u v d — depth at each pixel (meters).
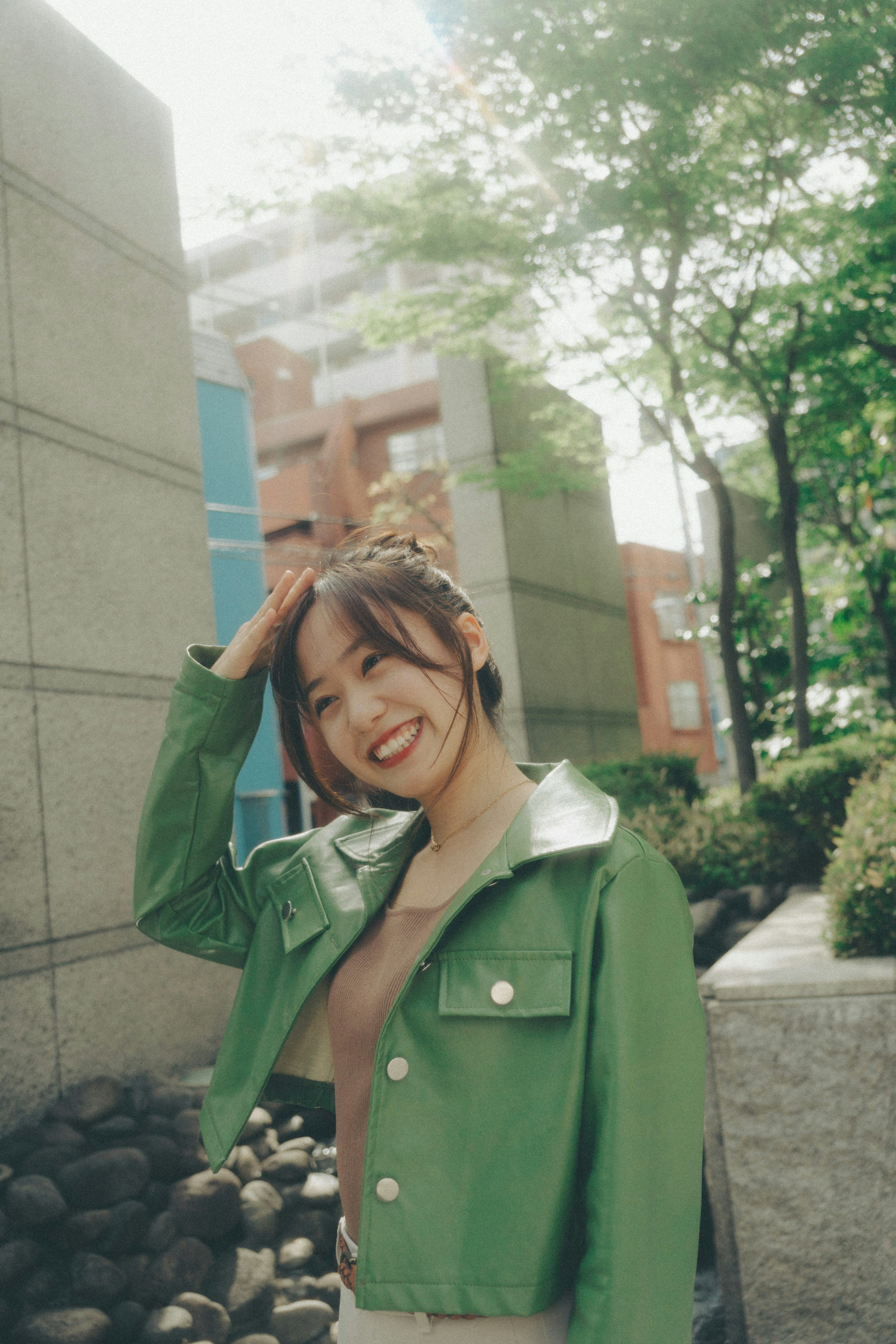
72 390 4.32
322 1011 1.32
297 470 23.75
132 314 4.80
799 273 7.71
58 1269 2.71
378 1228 1.00
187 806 1.31
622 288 8.21
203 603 4.99
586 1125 0.99
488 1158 1.00
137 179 5.00
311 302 38.03
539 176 7.53
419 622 1.16
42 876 3.74
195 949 1.38
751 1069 2.73
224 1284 2.85
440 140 7.38
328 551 1.26
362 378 37.00
